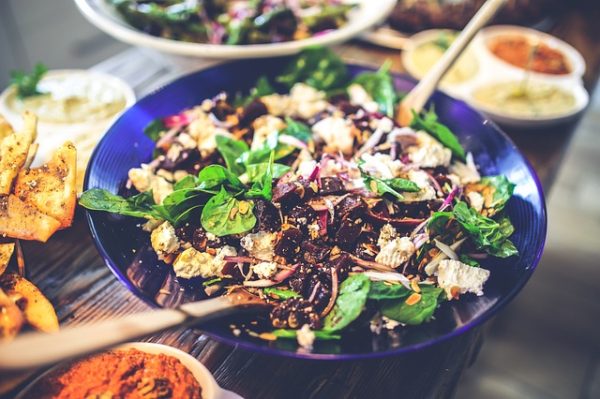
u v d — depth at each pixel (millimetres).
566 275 1117
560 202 1297
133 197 516
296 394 462
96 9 757
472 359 588
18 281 458
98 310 500
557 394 894
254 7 824
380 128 583
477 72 851
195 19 811
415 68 846
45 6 1312
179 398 405
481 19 613
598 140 1481
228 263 482
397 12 938
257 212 496
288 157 562
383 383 476
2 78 1234
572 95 795
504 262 504
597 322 1024
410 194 519
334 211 497
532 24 1003
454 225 516
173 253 493
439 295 472
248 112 607
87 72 723
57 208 481
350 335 447
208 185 505
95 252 543
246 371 471
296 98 647
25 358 329
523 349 961
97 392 401
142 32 798
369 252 494
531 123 732
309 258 487
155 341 481
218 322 433
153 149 587
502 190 548
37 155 584
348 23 844
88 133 622
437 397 496
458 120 628
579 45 967
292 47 693
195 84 640
